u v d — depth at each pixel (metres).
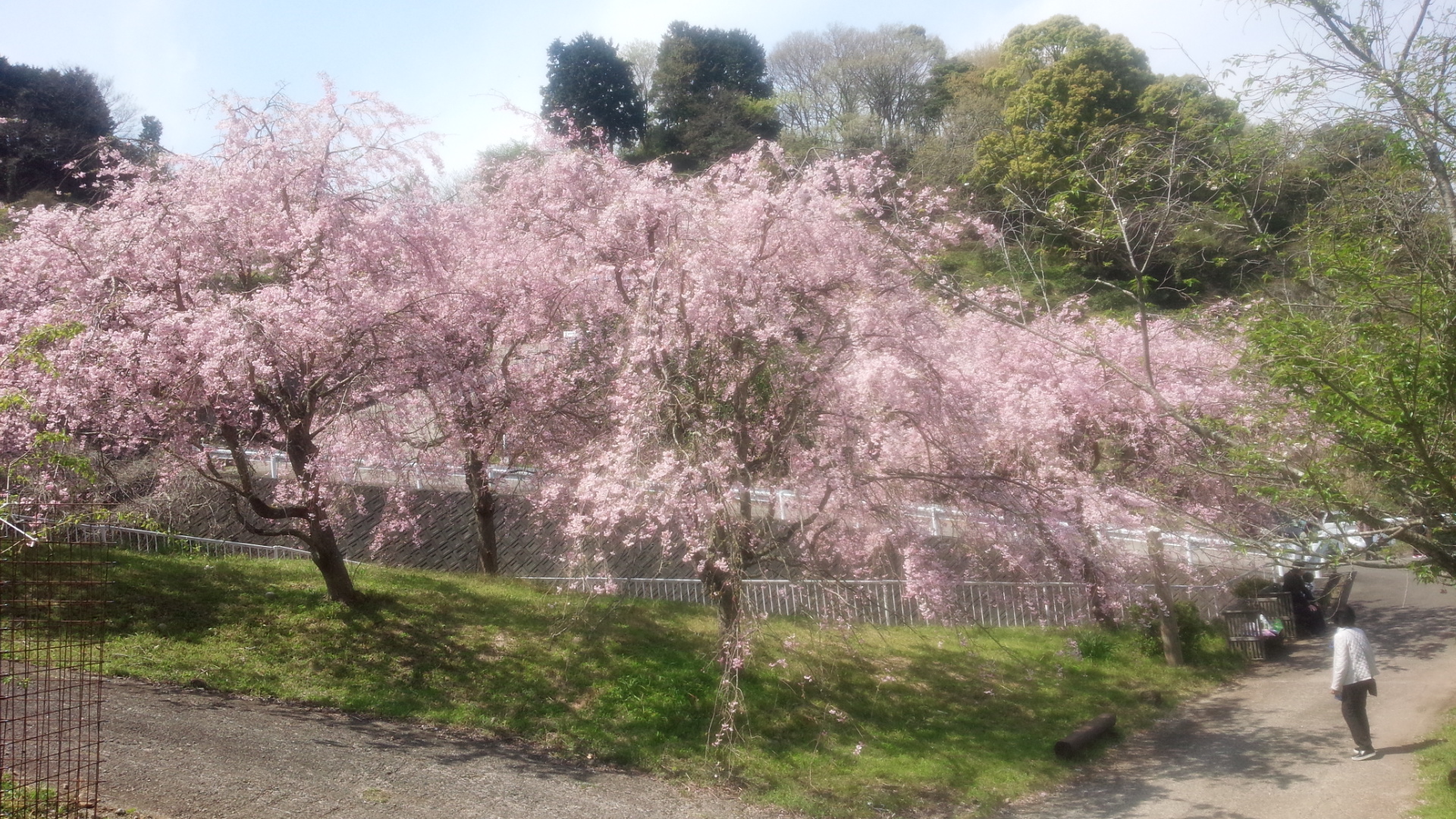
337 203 10.30
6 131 24.77
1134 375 12.77
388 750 7.91
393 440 10.55
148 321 9.29
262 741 7.62
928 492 10.09
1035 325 13.21
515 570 15.55
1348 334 6.29
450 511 16.11
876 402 9.48
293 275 9.71
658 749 8.70
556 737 8.77
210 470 10.16
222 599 11.04
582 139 12.89
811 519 9.80
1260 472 6.86
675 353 9.45
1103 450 13.38
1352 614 8.85
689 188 10.96
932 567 10.56
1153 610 12.71
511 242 11.80
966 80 36.59
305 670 9.55
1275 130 7.23
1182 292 9.80
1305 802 7.62
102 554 11.22
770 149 10.90
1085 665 12.14
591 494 8.97
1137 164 9.20
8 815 5.19
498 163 13.55
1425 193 6.75
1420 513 6.41
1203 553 12.53
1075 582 11.88
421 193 11.18
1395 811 7.09
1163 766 8.99
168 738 7.29
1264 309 7.60
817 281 10.12
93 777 6.20
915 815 7.88
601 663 10.23
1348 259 6.56
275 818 6.18
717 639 10.76
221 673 9.20
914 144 33.06
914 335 10.02
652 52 48.56
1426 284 6.02
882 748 9.16
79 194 23.42
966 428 10.30
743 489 9.61
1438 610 14.45
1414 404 5.67
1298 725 9.85
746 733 9.13
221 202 9.70
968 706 10.51
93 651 8.83
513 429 11.49
